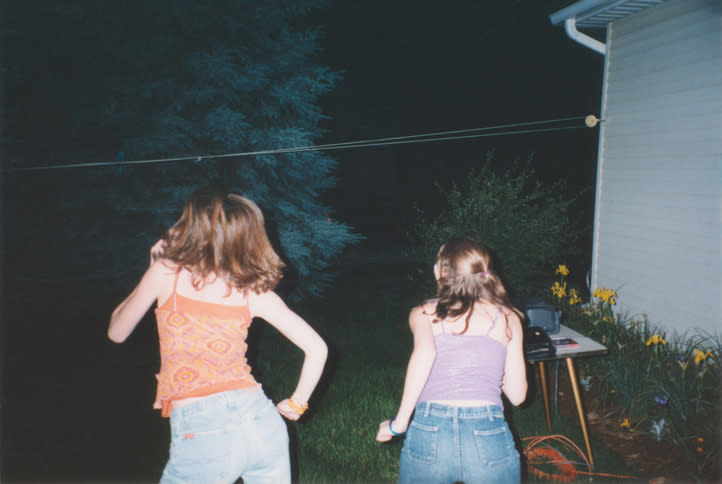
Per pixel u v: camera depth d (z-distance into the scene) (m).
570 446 3.58
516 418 3.93
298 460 3.42
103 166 6.45
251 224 2.01
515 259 5.33
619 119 5.58
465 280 2.26
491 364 2.17
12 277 6.34
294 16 7.90
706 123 4.50
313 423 3.90
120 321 2.00
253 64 7.13
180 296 1.95
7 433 3.81
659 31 4.98
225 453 1.87
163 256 1.98
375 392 4.42
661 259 5.05
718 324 4.46
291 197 7.71
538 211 5.83
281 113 7.77
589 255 10.12
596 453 3.49
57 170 6.37
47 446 3.62
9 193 6.34
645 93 5.19
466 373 2.14
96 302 6.64
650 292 5.20
